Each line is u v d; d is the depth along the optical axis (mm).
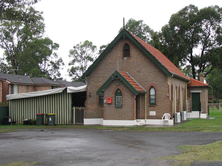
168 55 47750
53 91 26766
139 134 18156
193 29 48406
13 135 18688
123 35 25500
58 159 10797
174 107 26750
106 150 12578
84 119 26156
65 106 26750
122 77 22938
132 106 23000
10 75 48625
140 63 25219
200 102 34219
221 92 80875
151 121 24547
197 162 9680
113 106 23531
